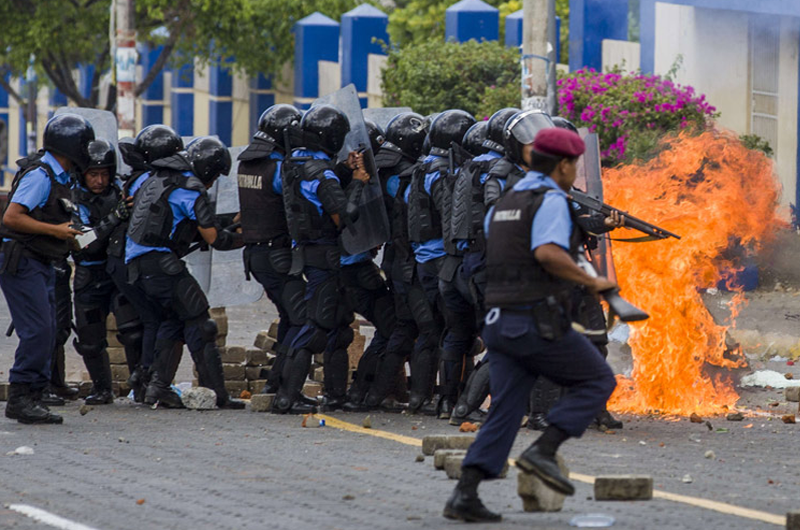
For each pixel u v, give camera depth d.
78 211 26.81
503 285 17.03
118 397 30.78
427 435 23.31
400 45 76.38
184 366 35.78
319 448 23.58
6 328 44.62
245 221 28.19
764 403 29.11
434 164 26.34
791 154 53.44
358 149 27.67
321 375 31.44
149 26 95.31
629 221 23.69
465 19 71.69
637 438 24.67
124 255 28.23
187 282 28.09
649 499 18.86
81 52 94.50
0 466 21.64
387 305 28.47
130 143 28.52
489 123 25.11
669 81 52.47
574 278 16.62
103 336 29.30
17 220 25.23
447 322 26.88
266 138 27.86
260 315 49.78
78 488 19.88
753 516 17.80
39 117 151.38
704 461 22.31
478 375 26.22
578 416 16.95
